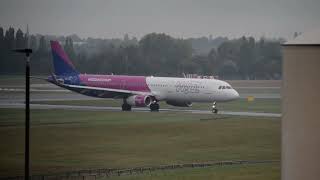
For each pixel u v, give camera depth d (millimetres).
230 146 143750
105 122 186000
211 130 167500
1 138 155500
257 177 101875
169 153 134875
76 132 166250
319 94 40281
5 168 114688
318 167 40375
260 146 141250
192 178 101188
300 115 40812
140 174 106812
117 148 141500
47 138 156250
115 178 102438
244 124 181000
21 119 194000
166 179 99750
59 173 109125
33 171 111062
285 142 41344
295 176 40969
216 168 112312
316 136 40469
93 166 115625
